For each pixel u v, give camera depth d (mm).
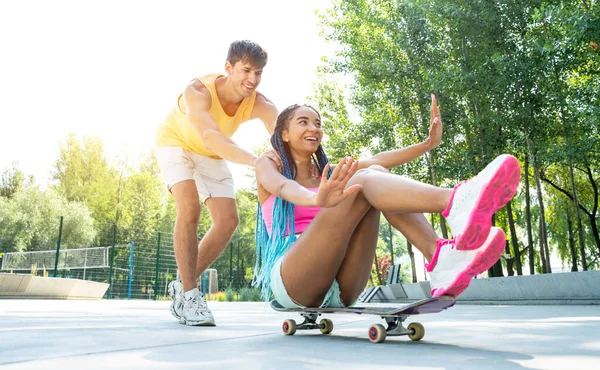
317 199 1514
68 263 19797
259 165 2018
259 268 2271
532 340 1798
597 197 14984
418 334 1783
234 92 2795
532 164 11859
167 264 21578
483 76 10805
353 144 15508
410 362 1205
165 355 1337
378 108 15070
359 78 14281
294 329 2031
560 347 1558
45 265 19875
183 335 1993
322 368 1104
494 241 1452
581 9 8008
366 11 13273
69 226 30328
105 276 22062
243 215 35750
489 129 12305
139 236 33156
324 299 2104
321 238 1873
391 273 14453
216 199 3057
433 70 12180
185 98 2646
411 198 1608
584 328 2432
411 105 14125
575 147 10680
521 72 10383
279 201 2102
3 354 1343
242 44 2725
